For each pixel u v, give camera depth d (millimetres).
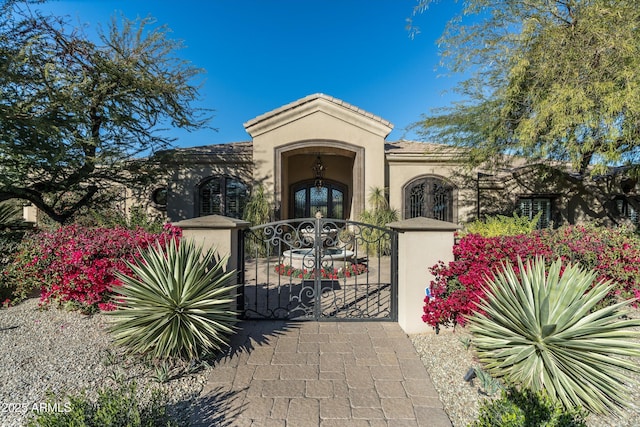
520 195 14555
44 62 9305
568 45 6988
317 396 3303
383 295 7109
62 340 4363
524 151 9250
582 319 3281
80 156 10758
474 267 4629
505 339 3467
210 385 3469
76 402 2336
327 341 4594
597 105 6855
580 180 13602
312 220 5469
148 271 4199
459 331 4891
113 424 2184
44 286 5488
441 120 11195
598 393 2955
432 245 4957
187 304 3865
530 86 8000
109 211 14062
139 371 3646
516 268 4633
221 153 14031
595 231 5902
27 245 5863
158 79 11539
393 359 4066
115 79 10852
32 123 8625
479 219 13336
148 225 11859
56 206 13203
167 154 13422
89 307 5273
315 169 16062
